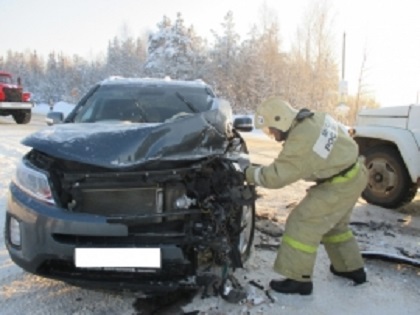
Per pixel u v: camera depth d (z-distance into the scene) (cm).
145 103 443
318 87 3444
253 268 344
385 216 518
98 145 271
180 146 274
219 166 284
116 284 258
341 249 329
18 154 875
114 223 255
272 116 291
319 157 287
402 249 397
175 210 271
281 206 538
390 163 536
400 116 522
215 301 290
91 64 6109
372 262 370
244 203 280
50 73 6197
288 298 299
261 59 3688
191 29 4025
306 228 299
